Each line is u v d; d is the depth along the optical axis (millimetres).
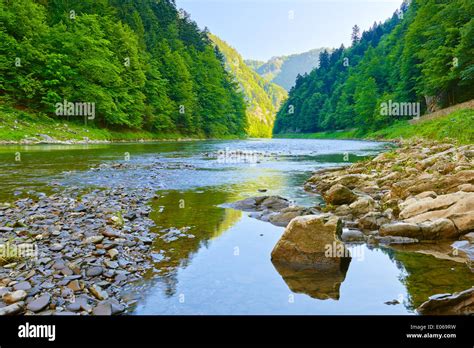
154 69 68188
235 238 6512
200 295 4121
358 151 31047
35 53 40469
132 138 53531
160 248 5848
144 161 21062
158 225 7352
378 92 82938
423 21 54781
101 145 36000
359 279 4598
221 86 102750
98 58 48406
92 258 5094
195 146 41969
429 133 31672
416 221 6898
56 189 11109
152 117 63156
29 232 6285
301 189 12211
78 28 48562
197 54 101188
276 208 9195
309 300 3982
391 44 98062
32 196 9922
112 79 50812
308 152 31016
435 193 8375
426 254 5570
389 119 64625
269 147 40562
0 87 37406
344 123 99250
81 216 7586
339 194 9141
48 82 40969
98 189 11312
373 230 7070
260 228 7234
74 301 3898
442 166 11430
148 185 12578
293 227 5488
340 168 16156
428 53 46719
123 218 7590
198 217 8117
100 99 47344
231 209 9023
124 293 4172
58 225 6750
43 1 51219
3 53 38844
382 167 14812
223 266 5082
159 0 106688
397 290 4215
